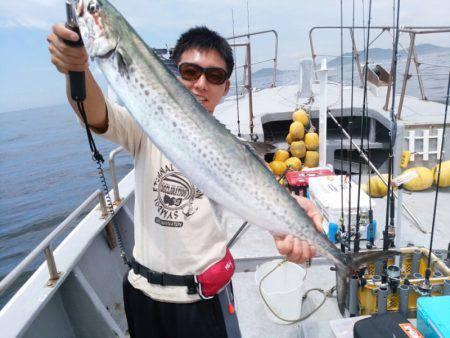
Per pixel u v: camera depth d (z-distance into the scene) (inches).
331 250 66.9
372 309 85.3
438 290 83.7
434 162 167.9
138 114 50.5
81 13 46.9
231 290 69.7
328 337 78.5
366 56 103.7
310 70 211.5
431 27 159.9
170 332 61.6
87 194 889.5
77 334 86.3
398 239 95.5
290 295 90.0
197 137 53.9
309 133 184.1
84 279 86.9
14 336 61.1
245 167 58.2
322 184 134.4
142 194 62.1
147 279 61.1
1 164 1614.2
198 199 60.1
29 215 777.6
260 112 237.5
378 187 156.3
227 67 66.0
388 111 205.2
